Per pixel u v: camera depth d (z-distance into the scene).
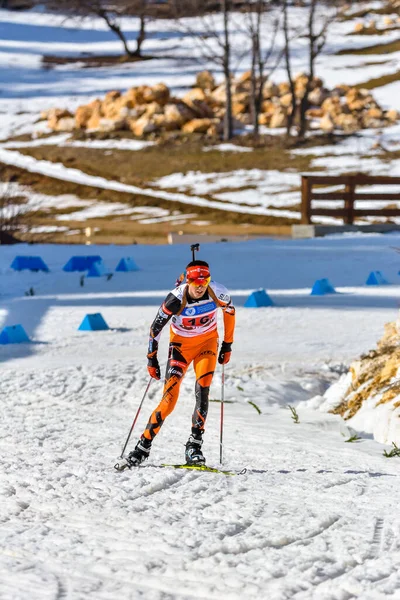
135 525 14.70
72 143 164.88
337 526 14.56
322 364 33.25
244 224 119.00
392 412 23.44
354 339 37.34
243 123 169.50
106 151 159.62
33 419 25.59
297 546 13.41
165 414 19.38
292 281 55.56
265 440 23.02
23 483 17.73
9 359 34.69
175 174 147.00
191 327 19.88
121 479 17.97
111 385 30.05
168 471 18.56
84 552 13.39
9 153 162.00
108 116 172.38
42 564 12.91
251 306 45.84
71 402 28.09
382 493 16.91
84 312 45.22
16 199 98.44
